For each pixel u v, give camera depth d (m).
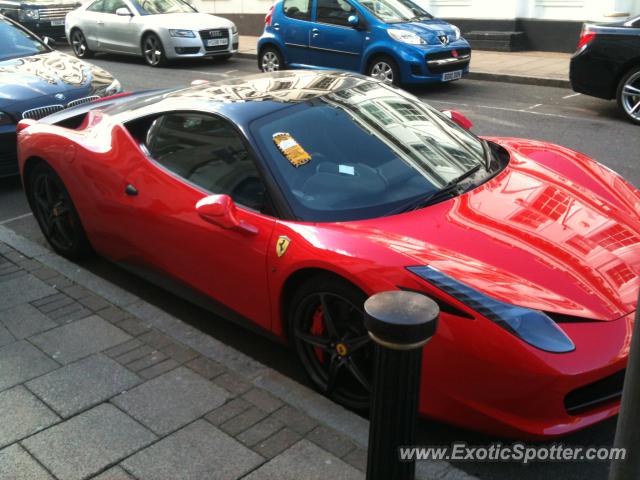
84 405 2.91
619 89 8.20
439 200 3.25
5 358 3.31
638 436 1.76
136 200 3.84
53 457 2.60
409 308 1.84
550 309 2.51
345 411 2.87
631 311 2.59
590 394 2.52
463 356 2.50
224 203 3.15
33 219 5.70
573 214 3.17
